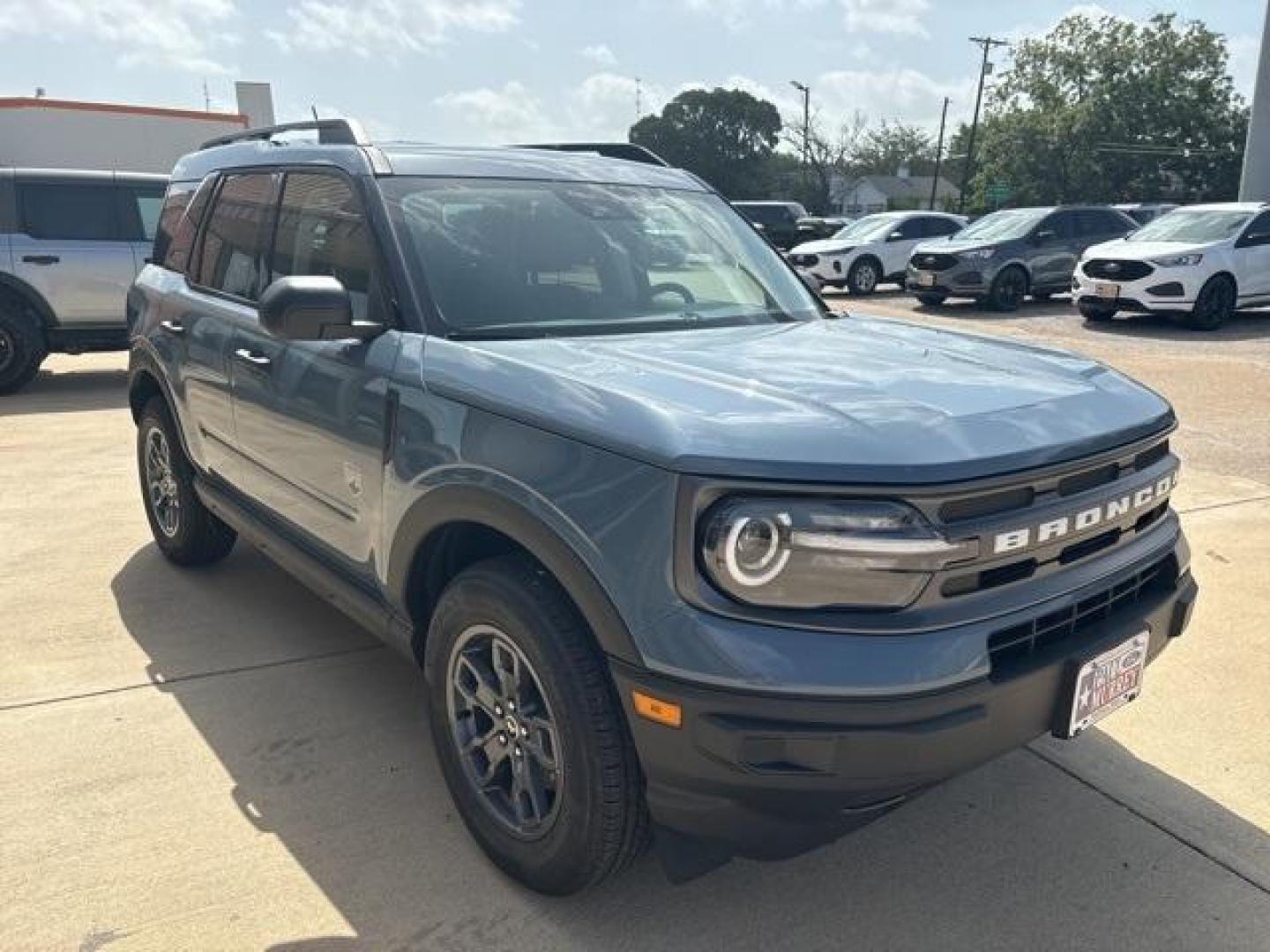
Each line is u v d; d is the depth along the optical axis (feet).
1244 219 46.16
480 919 8.34
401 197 10.50
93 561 16.51
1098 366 9.71
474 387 8.43
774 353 9.30
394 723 11.43
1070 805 9.99
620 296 10.76
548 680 7.69
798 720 6.54
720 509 6.72
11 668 12.63
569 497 7.37
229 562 16.44
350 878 8.80
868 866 9.09
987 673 6.94
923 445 7.02
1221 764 10.69
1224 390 31.14
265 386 11.41
